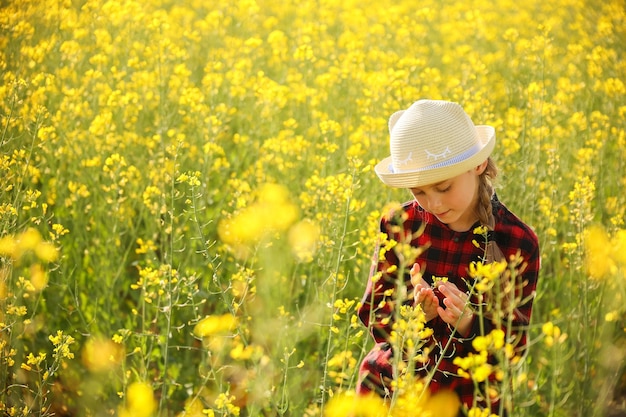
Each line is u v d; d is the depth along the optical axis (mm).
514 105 5555
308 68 5461
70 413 3236
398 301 2049
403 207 2342
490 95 5371
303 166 4332
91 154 4258
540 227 3732
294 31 6691
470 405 2309
